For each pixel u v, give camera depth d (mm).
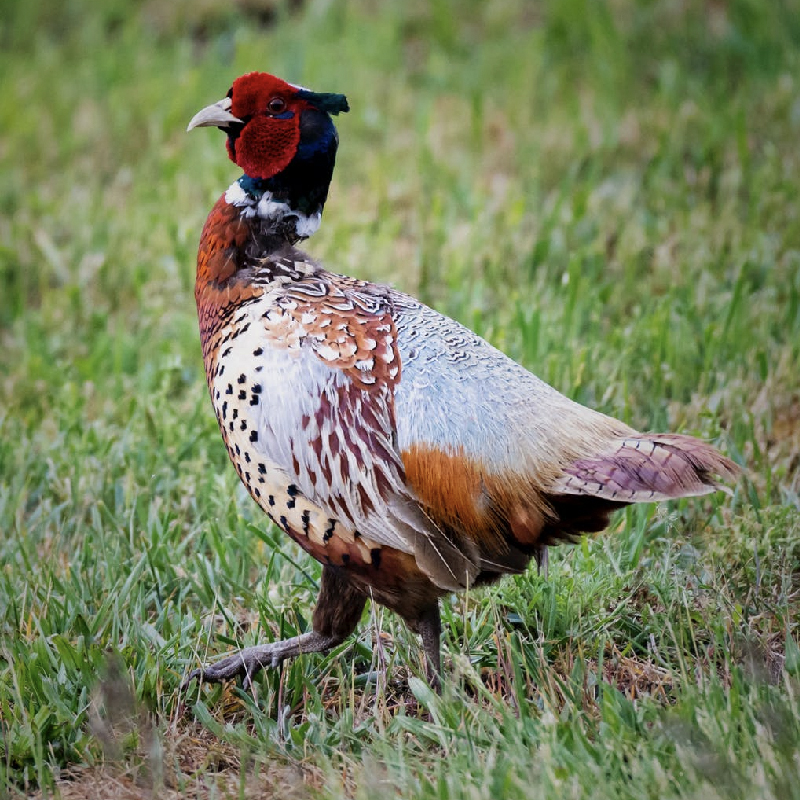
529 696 7637
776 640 8133
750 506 9273
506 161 15445
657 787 6301
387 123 16422
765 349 11156
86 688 7582
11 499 9906
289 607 8484
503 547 7074
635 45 17703
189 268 13273
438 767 6641
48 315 12945
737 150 14852
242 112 7793
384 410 7047
